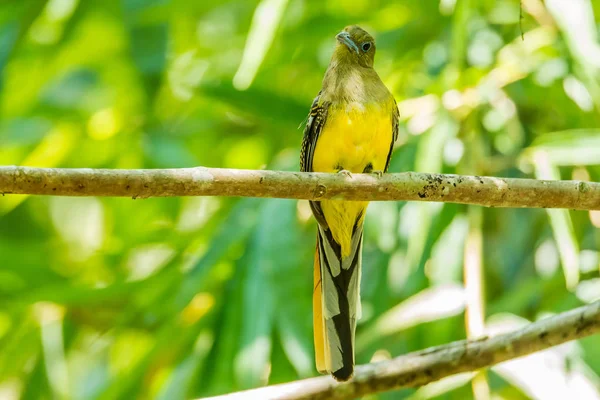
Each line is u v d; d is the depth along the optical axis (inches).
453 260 454.3
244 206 482.0
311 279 482.9
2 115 613.9
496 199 330.0
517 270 516.7
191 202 565.9
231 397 363.3
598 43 455.5
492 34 518.6
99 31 625.3
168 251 530.0
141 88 581.6
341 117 383.2
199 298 464.4
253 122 590.2
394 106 400.5
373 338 420.2
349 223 387.5
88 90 647.1
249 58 439.5
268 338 434.6
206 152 608.4
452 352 369.1
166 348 464.4
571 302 451.2
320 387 369.1
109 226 595.8
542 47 488.7
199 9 617.6
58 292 471.5
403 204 478.6
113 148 592.4
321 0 591.2
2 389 532.7
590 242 501.7
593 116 490.0
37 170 278.5
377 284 491.5
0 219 671.1
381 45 575.2
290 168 494.3
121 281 471.2
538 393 390.6
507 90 506.6
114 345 549.3
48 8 573.0
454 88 469.4
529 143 510.0
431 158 438.3
